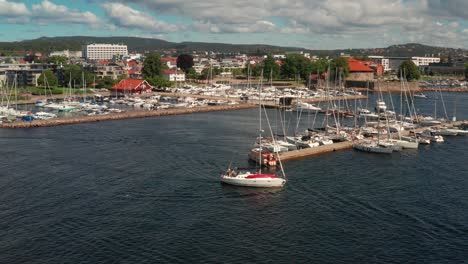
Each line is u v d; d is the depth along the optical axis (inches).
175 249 2447.1
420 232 2684.5
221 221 2824.8
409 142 4909.0
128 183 3535.9
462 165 4185.5
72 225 2731.3
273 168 4057.6
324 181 3668.8
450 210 3026.6
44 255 2367.1
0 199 3134.8
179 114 7687.0
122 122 6663.4
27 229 2669.8
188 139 5305.1
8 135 5467.5
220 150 4722.0
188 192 3356.3
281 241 2559.1
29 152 4512.8
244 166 4084.6
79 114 7268.7
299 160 4375.0
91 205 3053.6
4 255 2363.4
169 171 3890.3
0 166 3951.8
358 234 2655.0
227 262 2316.7
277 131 5979.3
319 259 2356.1
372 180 3700.8
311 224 2795.3
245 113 7869.1
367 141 5027.1
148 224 2760.8
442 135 5743.1
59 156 4355.3
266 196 3294.8
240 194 3331.7
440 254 2422.5
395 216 2923.2
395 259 2364.7
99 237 2576.3
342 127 5930.1
